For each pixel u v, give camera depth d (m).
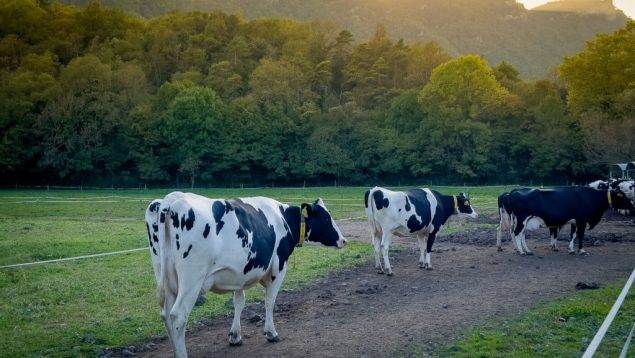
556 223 17.11
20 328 9.83
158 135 76.56
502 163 78.25
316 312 10.91
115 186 77.75
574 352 8.25
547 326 9.52
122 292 12.43
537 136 75.19
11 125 75.38
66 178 77.00
